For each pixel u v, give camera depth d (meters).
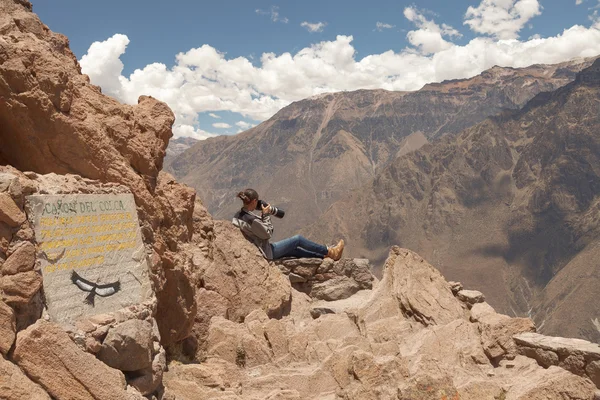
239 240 12.10
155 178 7.86
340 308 13.35
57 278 5.40
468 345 10.39
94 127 6.82
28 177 5.62
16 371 4.62
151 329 6.46
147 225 7.36
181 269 8.33
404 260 13.14
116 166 7.01
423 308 11.91
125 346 5.87
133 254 6.65
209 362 9.21
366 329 11.30
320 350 9.77
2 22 6.49
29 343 4.75
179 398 7.37
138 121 7.84
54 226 5.50
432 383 7.87
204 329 9.95
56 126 6.44
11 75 6.09
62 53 7.53
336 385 8.79
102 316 5.79
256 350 9.46
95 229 6.09
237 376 8.80
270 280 12.40
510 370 9.66
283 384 8.60
